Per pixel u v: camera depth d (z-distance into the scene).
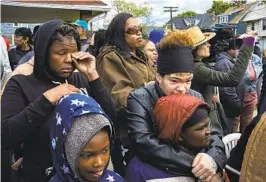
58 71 1.95
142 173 1.99
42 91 1.97
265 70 3.65
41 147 1.91
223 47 4.60
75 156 1.61
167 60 2.13
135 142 2.05
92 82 2.06
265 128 1.53
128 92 2.62
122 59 2.79
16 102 1.93
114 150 2.65
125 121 2.60
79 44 2.05
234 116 4.61
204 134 1.90
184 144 1.93
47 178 1.93
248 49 3.36
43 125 1.88
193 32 3.43
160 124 1.96
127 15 2.93
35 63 1.98
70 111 1.64
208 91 3.48
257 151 1.53
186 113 1.87
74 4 6.28
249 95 5.26
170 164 1.92
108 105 2.07
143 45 3.20
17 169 2.08
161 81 2.19
